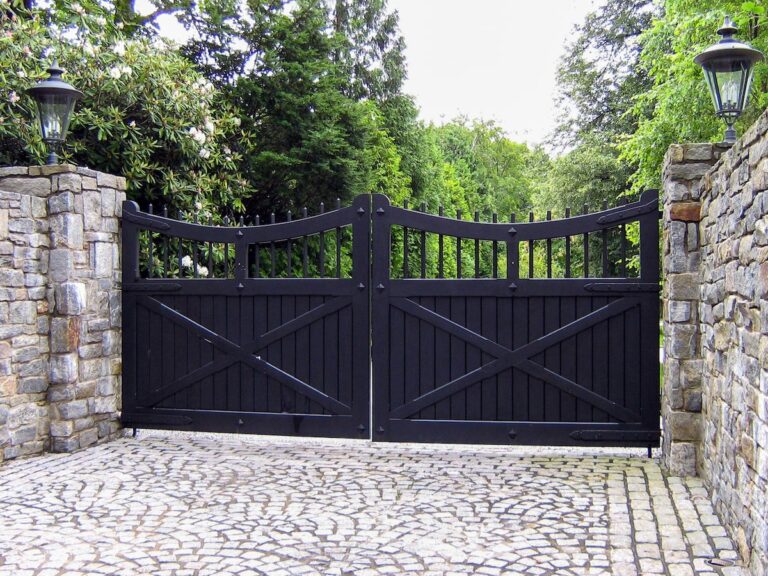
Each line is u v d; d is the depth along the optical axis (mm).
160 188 9055
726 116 5250
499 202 46094
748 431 3412
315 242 11938
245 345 6418
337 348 6258
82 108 8219
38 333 5953
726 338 4082
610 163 20281
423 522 4168
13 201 5668
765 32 9586
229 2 13672
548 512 4344
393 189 19234
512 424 5977
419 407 6102
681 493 4719
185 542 3832
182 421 6551
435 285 6078
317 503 4555
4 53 7469
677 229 5238
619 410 5820
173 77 9258
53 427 6031
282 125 13305
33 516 4285
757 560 3152
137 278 6664
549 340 5906
